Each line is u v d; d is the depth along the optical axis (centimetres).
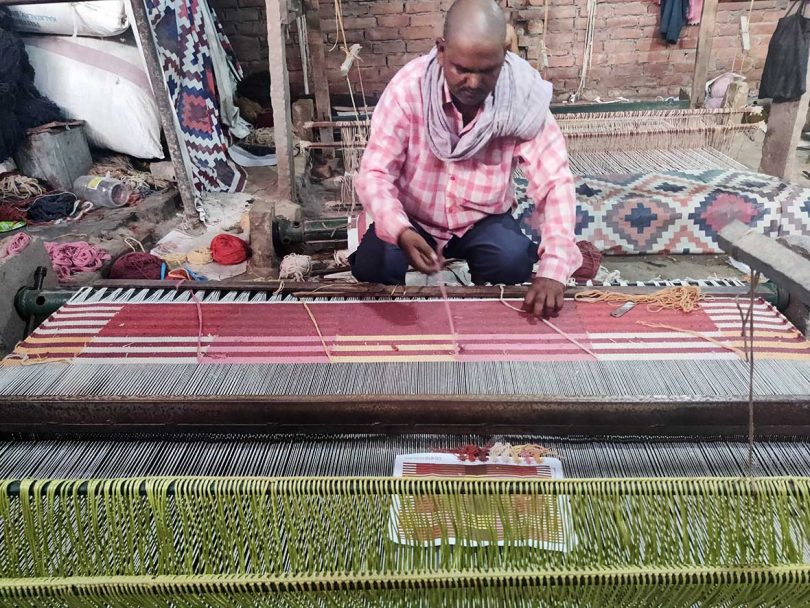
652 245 310
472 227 200
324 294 190
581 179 334
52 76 395
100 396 148
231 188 414
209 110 410
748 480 106
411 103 166
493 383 150
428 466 144
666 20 515
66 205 361
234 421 150
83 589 111
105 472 145
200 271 304
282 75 340
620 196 310
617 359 157
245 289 194
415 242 161
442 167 181
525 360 158
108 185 374
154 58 309
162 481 110
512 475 142
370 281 206
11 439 156
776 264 89
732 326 167
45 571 113
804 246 144
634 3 526
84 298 191
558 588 109
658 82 559
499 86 159
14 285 192
